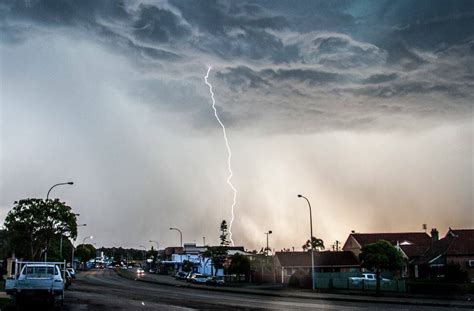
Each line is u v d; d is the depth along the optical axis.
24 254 50.16
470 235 63.75
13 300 24.20
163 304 28.62
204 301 31.70
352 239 83.75
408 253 71.44
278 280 73.69
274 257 81.25
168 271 128.00
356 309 26.88
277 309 25.92
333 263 78.19
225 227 87.06
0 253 53.69
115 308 25.55
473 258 60.47
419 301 33.69
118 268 172.50
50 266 26.20
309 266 76.56
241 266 74.94
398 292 45.00
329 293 44.59
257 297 38.12
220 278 70.81
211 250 87.69
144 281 71.62
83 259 147.88
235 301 32.28
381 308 27.98
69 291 42.03
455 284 42.91
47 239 49.72
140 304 28.44
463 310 27.19
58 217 49.44
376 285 47.94
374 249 44.00
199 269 107.06
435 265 62.91
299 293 44.28
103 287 50.62
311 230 50.81
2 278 51.78
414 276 67.75
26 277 24.62
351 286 52.25
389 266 44.06
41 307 24.89
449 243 63.66
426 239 83.19
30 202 49.41
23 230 48.72
